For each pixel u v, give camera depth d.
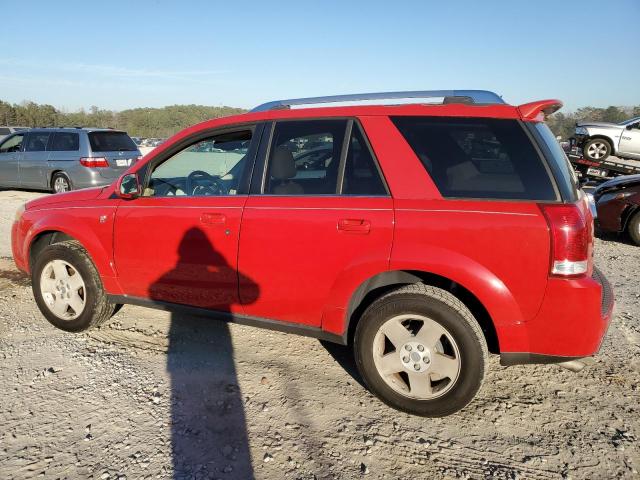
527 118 2.55
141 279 3.39
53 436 2.47
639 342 3.66
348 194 2.75
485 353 2.49
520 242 2.35
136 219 3.31
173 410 2.71
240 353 3.41
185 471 2.24
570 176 2.64
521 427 2.62
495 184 2.49
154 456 2.33
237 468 2.27
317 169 2.87
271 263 2.89
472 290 2.44
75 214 3.56
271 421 2.63
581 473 2.27
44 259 3.62
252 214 2.91
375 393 2.76
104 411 2.68
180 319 3.97
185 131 3.33
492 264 2.41
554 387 3.03
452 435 2.54
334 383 3.04
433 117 2.69
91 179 10.12
